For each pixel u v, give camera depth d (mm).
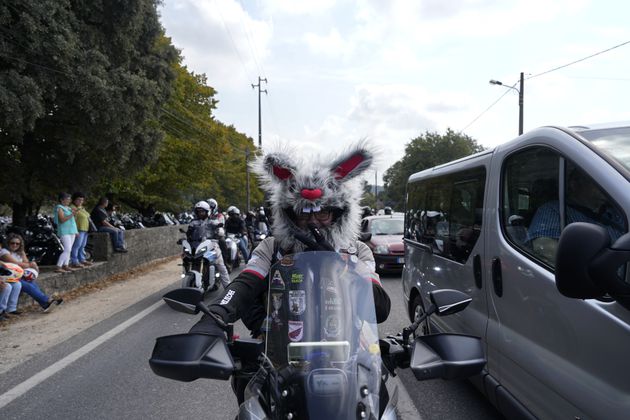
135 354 5914
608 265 1719
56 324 7566
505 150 3709
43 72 9805
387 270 11398
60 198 10422
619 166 2459
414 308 6098
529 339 3062
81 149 13164
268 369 2119
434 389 4578
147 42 14391
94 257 12391
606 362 2324
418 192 6309
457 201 4668
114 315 8180
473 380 3979
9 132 10539
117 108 11562
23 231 11719
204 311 2373
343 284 2295
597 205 2510
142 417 4133
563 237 1815
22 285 8203
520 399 3180
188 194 39719
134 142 14750
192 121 29062
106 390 4742
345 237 2771
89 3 11469
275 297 2303
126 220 21406
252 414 2062
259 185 2902
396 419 2076
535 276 2996
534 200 3182
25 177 14383
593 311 2416
